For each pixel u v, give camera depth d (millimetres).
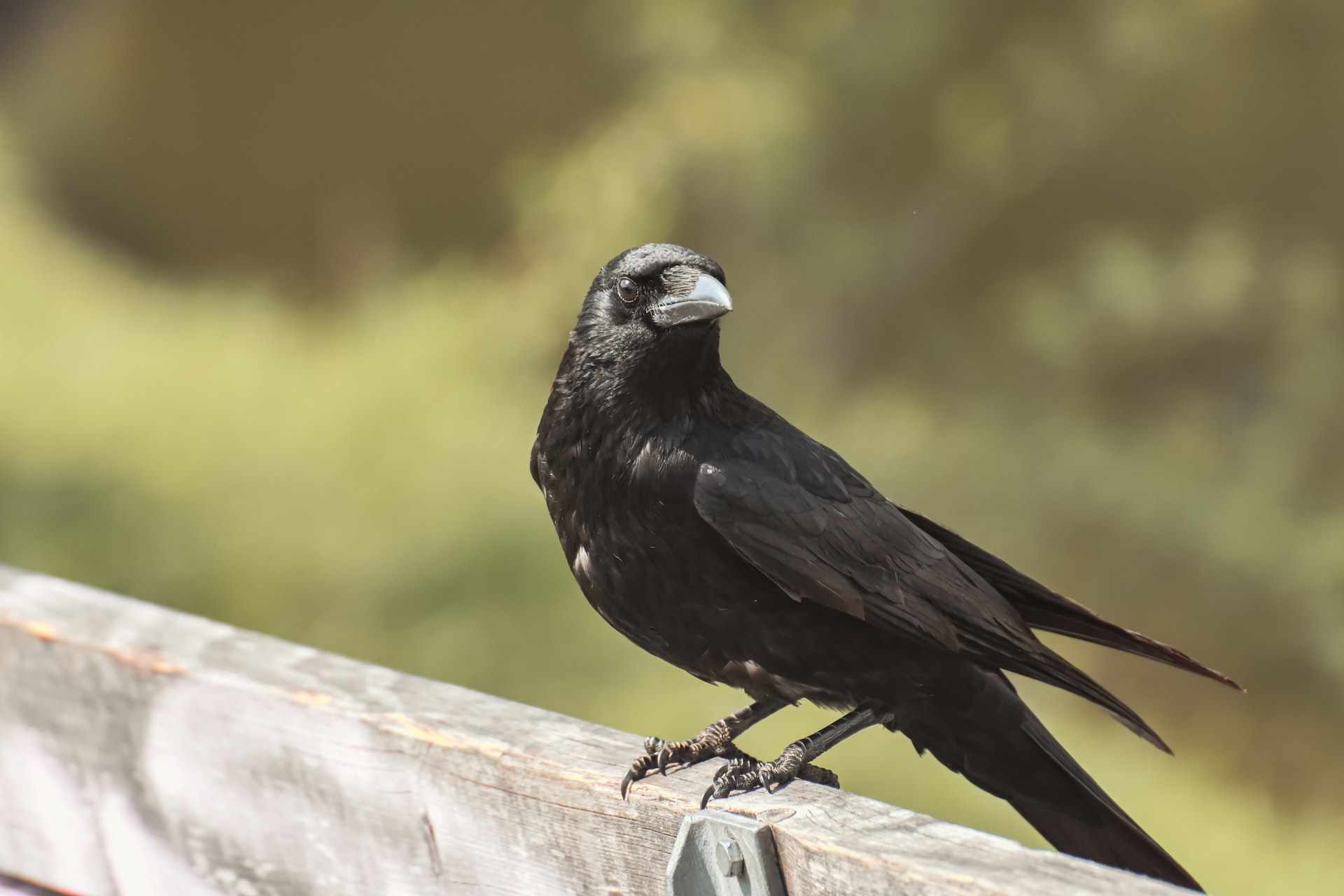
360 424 13508
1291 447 16250
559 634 10578
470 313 16422
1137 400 17328
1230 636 15680
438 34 22969
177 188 24141
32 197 24078
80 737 3666
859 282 17422
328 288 21453
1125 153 18703
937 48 17250
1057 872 2586
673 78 17016
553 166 17312
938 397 17531
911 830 2762
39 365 15484
